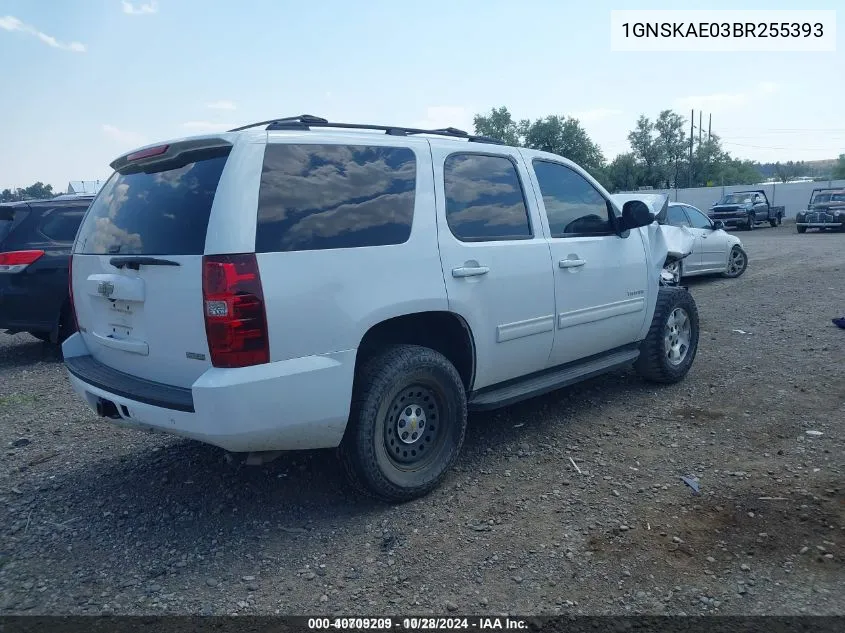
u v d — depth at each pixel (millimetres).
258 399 3445
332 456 4855
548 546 3670
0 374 7867
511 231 4816
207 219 3500
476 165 4730
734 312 10211
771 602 3137
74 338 4582
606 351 5770
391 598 3266
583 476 4520
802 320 9320
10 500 4395
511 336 4727
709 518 3900
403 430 4168
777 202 48656
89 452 5207
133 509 4234
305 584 3400
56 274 8117
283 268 3543
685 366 6523
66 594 3354
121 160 4340
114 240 4086
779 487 4234
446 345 4641
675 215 13789
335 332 3715
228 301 3383
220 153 3680
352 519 4039
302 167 3801
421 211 4234
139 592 3361
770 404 5801
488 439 5215
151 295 3707
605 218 5734
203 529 3973
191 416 3461
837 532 3686
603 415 5680
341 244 3807
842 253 19516
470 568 3492
